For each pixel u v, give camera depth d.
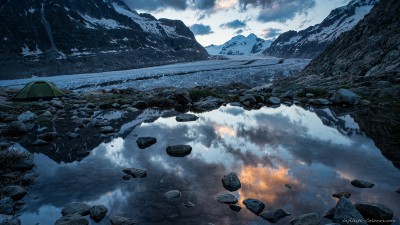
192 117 12.96
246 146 8.53
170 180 6.04
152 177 6.23
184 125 11.72
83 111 15.38
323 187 5.50
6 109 15.36
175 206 4.88
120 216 4.52
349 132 9.91
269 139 9.30
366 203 4.44
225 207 4.82
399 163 6.73
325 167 6.61
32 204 5.07
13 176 6.21
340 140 8.93
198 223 4.34
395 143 8.37
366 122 11.41
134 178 6.19
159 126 11.57
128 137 9.85
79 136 10.00
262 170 6.52
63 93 22.25
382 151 7.67
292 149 8.12
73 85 60.09
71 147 8.67
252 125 11.52
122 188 5.66
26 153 7.41
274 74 77.19
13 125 10.31
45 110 15.32
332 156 7.39
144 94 23.44
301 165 6.79
